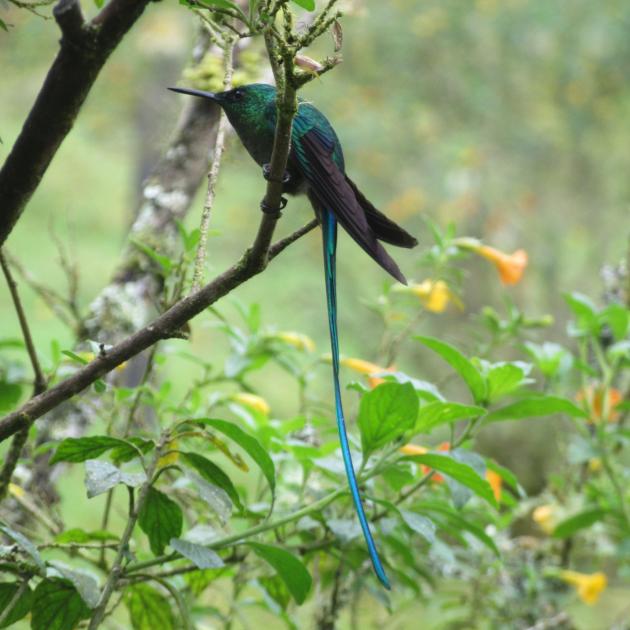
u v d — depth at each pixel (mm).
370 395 4680
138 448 4527
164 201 7562
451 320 18125
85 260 26453
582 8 22312
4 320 22406
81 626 4984
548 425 13695
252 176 21953
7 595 4445
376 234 5562
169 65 21234
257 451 4578
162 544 4594
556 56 22578
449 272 7371
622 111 22938
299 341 6750
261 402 6340
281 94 3641
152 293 7430
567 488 7707
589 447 6914
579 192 22828
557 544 7742
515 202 22031
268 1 3633
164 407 6051
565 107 22703
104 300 7312
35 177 3979
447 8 21938
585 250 21938
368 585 5875
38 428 6777
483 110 21984
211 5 3699
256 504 5703
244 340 6648
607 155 23156
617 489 6949
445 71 22297
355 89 21594
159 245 7477
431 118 21938
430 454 4836
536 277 20781
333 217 5312
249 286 21750
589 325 6941
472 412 4953
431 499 6102
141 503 4301
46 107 3855
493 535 7234
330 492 5703
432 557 7305
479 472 5031
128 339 3953
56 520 6027
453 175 21172
